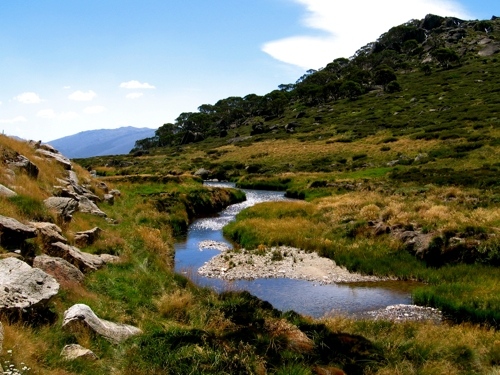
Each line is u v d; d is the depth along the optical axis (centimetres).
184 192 4341
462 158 5569
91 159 13000
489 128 7025
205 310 1295
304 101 18000
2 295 845
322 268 2231
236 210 4356
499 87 10762
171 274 1734
